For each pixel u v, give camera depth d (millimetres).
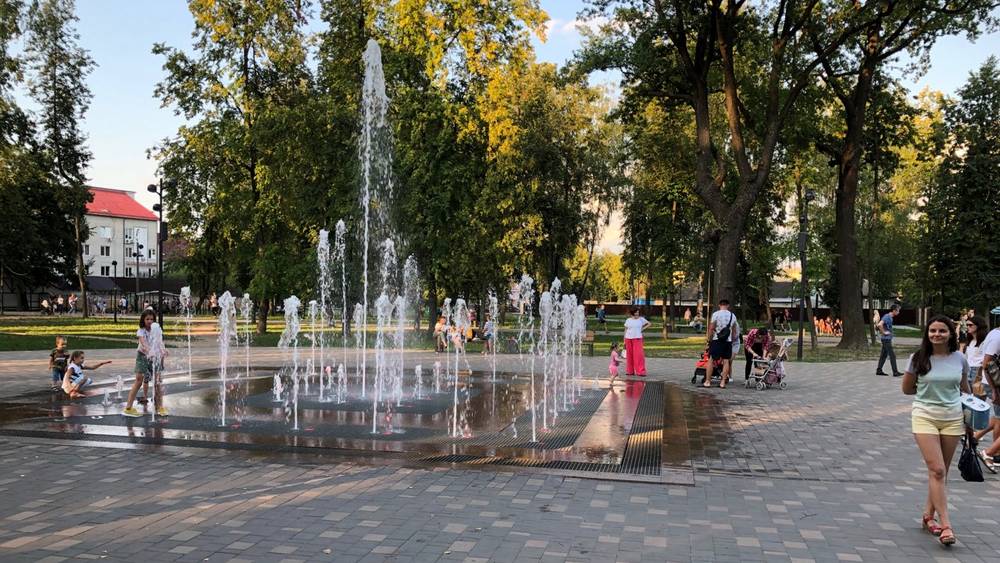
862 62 30594
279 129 31984
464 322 33375
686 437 10062
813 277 41312
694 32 28031
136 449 8766
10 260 56125
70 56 50438
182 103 35000
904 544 5652
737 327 16781
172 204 37281
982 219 38344
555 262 42656
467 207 31891
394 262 33156
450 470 7828
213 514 6203
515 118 38500
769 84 26453
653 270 42812
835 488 7434
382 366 19297
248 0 33969
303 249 37469
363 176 32281
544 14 32469
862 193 49344
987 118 38719
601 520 6141
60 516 6129
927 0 26484
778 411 12797
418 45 31375
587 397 14258
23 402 12734
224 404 12461
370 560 5125
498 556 5234
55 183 50531
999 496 7180
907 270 50531
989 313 38281
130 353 25125
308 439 9406
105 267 94125
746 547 5520
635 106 30828
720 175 26969
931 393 5922
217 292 69812
